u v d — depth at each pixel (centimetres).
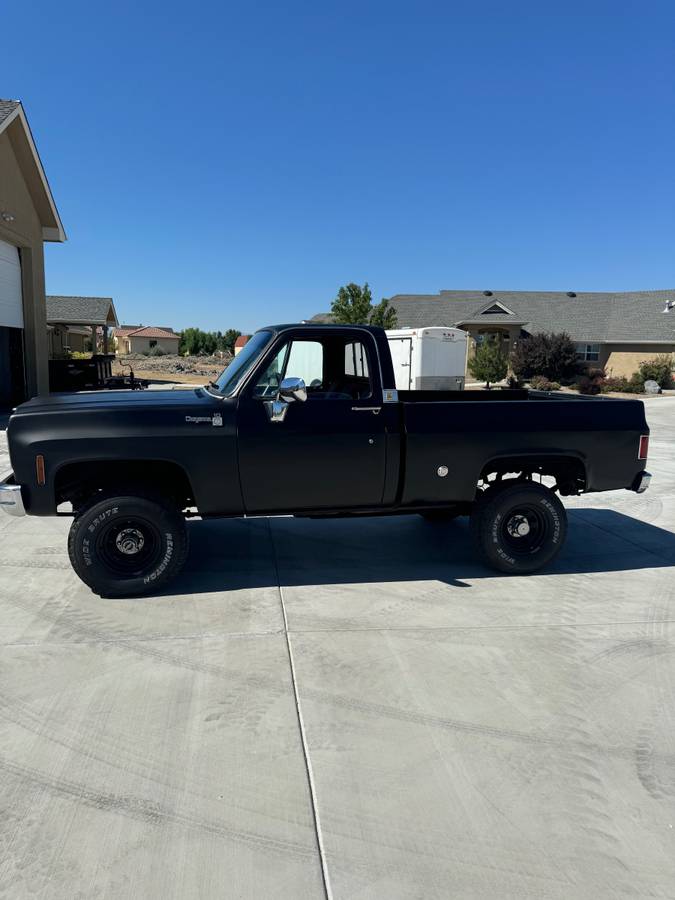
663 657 421
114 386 2544
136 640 432
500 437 543
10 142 1716
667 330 3838
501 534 557
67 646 423
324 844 260
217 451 499
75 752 315
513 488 554
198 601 499
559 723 346
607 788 295
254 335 582
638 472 576
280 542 654
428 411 531
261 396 510
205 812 277
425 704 361
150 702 359
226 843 260
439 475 538
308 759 312
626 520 775
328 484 524
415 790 292
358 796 288
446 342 1574
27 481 483
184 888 238
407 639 440
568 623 471
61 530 700
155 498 495
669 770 309
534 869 249
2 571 567
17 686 374
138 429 488
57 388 2452
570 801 287
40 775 298
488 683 385
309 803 283
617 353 3959
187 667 398
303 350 539
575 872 247
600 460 565
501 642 439
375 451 525
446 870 248
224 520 737
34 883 238
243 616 473
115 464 502
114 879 241
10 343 1981
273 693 370
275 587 531
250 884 240
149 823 270
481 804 284
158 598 504
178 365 5500
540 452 550
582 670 402
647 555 634
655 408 2480
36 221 1948
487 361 3516
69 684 376
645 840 264
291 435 509
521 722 346
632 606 504
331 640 437
